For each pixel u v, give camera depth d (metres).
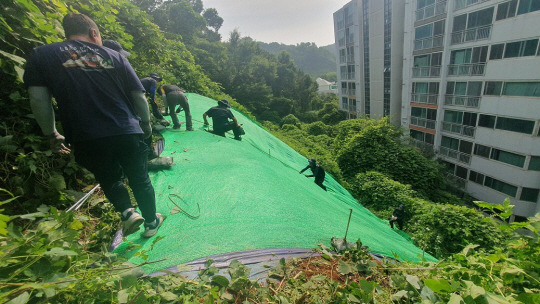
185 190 3.23
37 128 3.20
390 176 16.41
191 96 8.97
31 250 1.27
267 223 2.68
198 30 51.12
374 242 3.01
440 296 1.71
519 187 15.75
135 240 2.38
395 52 26.86
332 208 4.10
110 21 6.01
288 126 26.77
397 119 28.00
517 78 15.22
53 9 4.10
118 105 2.07
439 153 21.80
